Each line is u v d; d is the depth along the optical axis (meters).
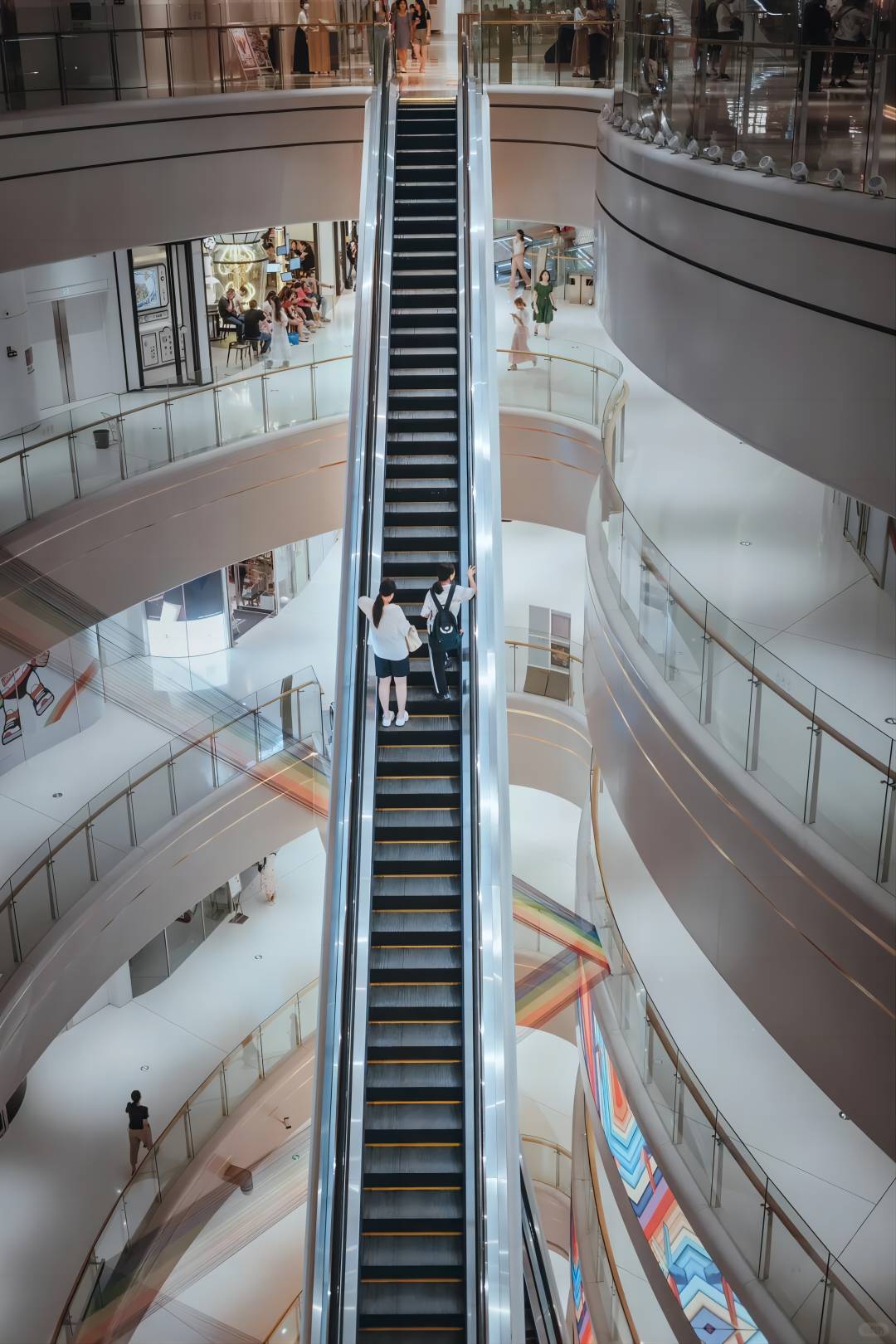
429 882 10.91
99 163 16.70
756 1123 12.30
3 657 15.77
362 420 14.05
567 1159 19.52
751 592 13.20
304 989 18.91
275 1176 18.39
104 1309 14.44
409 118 18.02
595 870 16.81
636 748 11.37
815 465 8.91
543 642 20.97
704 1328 10.17
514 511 19.81
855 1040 8.01
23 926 14.66
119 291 20.86
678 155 11.04
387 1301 9.02
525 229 27.38
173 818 17.39
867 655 11.77
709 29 10.48
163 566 17.81
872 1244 10.74
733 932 9.49
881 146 8.05
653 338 11.70
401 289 15.54
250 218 18.48
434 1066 10.02
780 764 8.84
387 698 11.61
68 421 18.64
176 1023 19.98
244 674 23.11
